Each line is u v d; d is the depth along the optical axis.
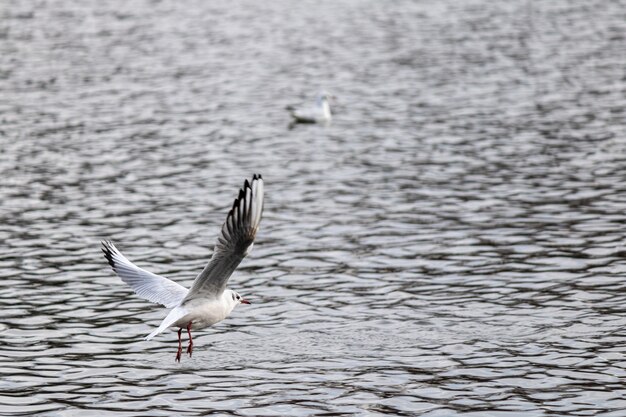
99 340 16.42
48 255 20.45
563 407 13.77
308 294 18.45
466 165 27.23
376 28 49.84
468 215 22.91
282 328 16.94
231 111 34.50
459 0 57.22
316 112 32.84
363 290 18.59
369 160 28.12
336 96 36.59
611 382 14.53
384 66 41.41
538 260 19.88
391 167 27.31
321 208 23.70
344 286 18.80
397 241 21.23
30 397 14.21
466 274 19.25
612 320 16.84
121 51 44.94
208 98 36.44
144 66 41.91
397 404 13.96
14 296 18.23
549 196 24.16
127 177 26.48
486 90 36.66
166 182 26.06
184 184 25.86
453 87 37.31
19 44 46.22
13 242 21.22
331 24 51.22
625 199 23.67
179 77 39.94
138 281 12.20
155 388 14.58
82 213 23.34
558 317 17.06
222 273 11.93
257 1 58.66
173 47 45.91
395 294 18.33
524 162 27.30
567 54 42.44
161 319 17.39
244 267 19.94
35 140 30.30
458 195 24.50
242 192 11.19
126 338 16.55
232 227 11.34
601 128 30.80
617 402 13.88
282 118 33.53
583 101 34.47
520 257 20.09
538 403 13.91
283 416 13.62
